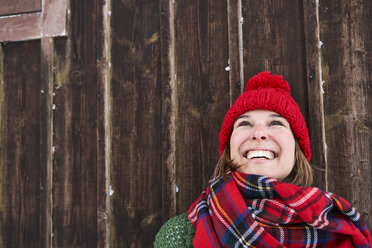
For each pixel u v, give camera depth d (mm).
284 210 859
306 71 1237
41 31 1396
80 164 1365
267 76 1047
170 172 1263
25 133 1413
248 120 968
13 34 1416
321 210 844
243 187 909
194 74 1326
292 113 963
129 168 1332
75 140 1377
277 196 889
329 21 1242
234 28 1270
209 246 842
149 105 1343
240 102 991
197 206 960
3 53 1448
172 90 1300
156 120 1330
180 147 1307
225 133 1030
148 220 1293
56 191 1370
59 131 1391
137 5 1391
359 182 1168
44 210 1331
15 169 1406
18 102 1431
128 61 1376
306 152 1032
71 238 1336
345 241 861
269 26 1287
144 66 1362
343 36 1225
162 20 1331
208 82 1312
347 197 1168
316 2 1226
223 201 894
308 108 1217
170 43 1316
